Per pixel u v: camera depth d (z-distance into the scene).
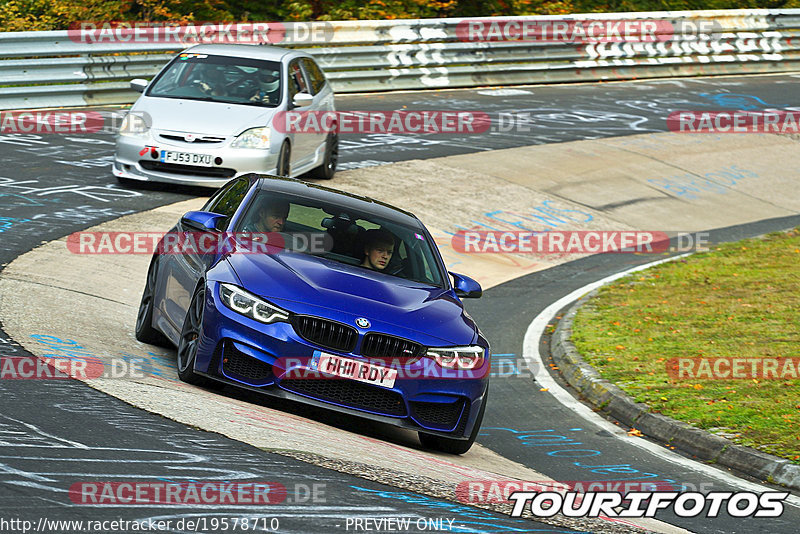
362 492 19.25
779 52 116.19
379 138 73.38
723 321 44.59
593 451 29.55
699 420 31.64
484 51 96.00
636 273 54.56
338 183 60.12
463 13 121.88
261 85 53.75
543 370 38.91
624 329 43.34
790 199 74.94
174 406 22.94
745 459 28.81
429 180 64.31
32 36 65.12
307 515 17.06
